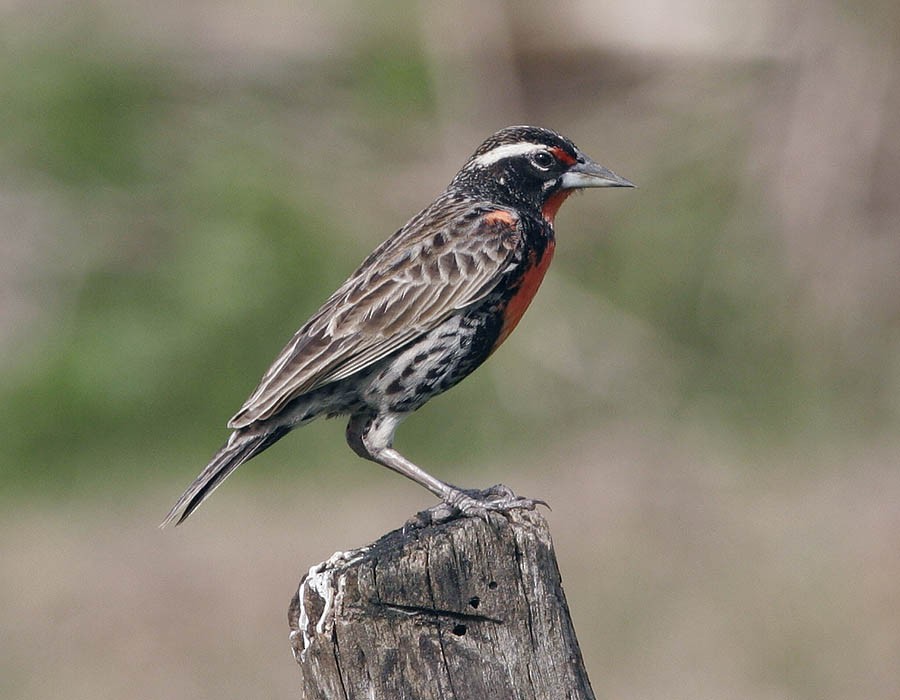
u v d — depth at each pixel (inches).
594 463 611.5
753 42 731.4
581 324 677.9
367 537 547.2
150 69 770.2
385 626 233.9
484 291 309.3
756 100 721.6
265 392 300.7
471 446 642.2
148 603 510.3
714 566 480.1
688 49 766.5
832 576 464.4
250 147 745.6
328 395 306.3
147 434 657.0
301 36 804.0
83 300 690.2
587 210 713.0
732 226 695.1
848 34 701.9
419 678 233.5
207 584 518.0
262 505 599.2
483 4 798.5
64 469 647.8
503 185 327.6
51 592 522.6
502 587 236.4
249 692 462.9
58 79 752.3
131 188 722.8
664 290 689.0
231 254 677.9
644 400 660.1
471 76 792.9
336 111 777.6
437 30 794.2
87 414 655.1
